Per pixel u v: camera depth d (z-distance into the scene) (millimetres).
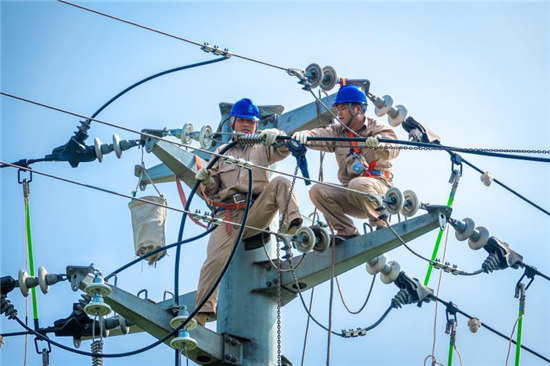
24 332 14539
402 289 16500
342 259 15312
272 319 15781
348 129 16203
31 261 14688
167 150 15500
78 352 13719
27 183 15078
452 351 16438
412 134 16594
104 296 13977
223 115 16969
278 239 15141
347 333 16266
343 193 15828
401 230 15094
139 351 13773
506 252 16656
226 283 15703
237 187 15742
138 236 15773
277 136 14883
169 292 16375
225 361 15211
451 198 16375
